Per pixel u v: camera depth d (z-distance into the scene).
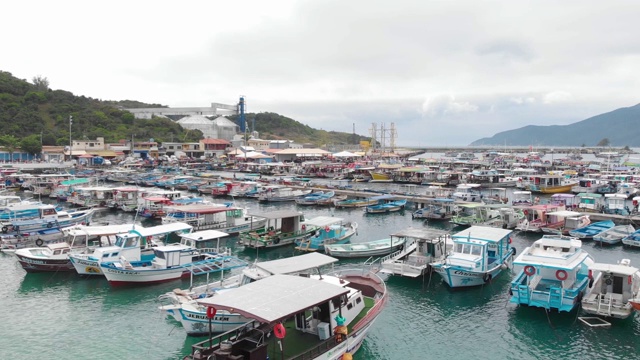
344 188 111.50
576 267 36.84
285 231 59.72
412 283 45.06
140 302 40.97
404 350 32.66
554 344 32.91
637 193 100.06
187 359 25.53
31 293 43.19
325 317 28.22
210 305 25.22
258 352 24.56
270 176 142.00
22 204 73.00
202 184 115.25
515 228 66.62
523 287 36.25
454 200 84.50
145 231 50.19
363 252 52.56
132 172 141.62
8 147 160.88
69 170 147.00
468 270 41.78
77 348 32.97
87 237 50.09
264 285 28.05
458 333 35.03
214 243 60.38
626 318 35.62
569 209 78.94
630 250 55.97
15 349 32.78
